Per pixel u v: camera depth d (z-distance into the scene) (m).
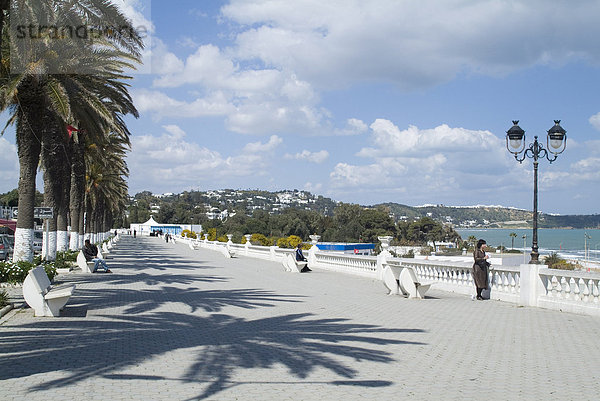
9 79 18.31
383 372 7.82
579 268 38.69
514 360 8.64
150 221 149.88
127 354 8.73
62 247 31.11
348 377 7.52
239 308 14.41
